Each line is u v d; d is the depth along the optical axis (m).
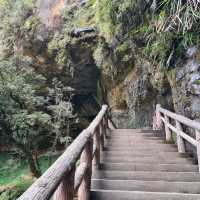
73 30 11.27
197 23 5.55
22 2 12.73
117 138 7.77
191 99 6.28
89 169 3.84
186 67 6.43
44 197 1.68
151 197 3.80
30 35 12.23
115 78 11.16
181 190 4.26
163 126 8.30
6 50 12.75
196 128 4.63
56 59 12.01
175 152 6.06
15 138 10.87
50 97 12.75
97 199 3.83
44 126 12.47
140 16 7.66
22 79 10.78
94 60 11.68
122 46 9.42
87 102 14.08
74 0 11.98
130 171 4.94
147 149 6.51
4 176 12.19
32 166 11.17
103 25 9.45
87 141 3.72
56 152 13.23
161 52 6.71
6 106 10.20
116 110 11.73
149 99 10.06
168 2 5.32
